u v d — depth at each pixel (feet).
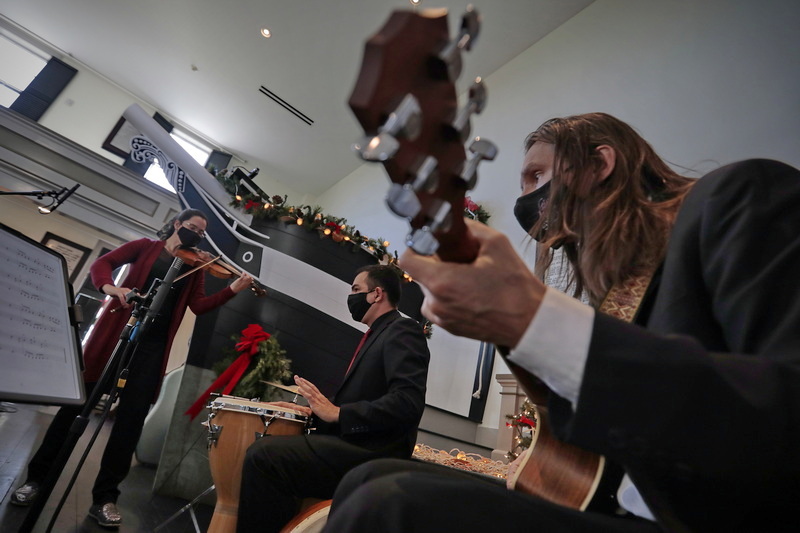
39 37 28.76
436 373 15.64
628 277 1.99
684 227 1.62
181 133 32.63
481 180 19.67
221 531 5.64
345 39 23.39
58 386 2.73
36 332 2.82
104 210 28.04
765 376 1.07
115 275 26.71
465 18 0.94
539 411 2.19
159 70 28.81
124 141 30.55
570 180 2.43
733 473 1.02
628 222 2.09
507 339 1.18
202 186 11.55
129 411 6.94
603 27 17.81
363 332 10.76
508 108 20.35
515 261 1.18
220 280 10.64
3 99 29.04
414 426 5.48
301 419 6.04
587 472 1.87
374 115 0.79
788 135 10.68
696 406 1.04
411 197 0.90
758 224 1.36
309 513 4.33
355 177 30.86
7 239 2.97
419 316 11.76
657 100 14.24
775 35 11.99
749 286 1.27
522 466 2.12
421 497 1.36
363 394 5.90
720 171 1.63
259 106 28.91
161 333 7.54
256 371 8.96
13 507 6.16
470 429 14.23
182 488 8.90
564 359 1.14
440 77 0.93
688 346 1.13
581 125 2.54
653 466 1.06
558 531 1.34
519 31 20.90
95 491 6.61
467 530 1.31
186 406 9.43
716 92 12.69
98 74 30.48
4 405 13.10
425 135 0.91
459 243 1.12
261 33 24.38
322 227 11.10
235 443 5.77
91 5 25.62
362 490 1.42
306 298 10.59
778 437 1.01
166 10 24.61
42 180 26.89
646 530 1.39
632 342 1.13
